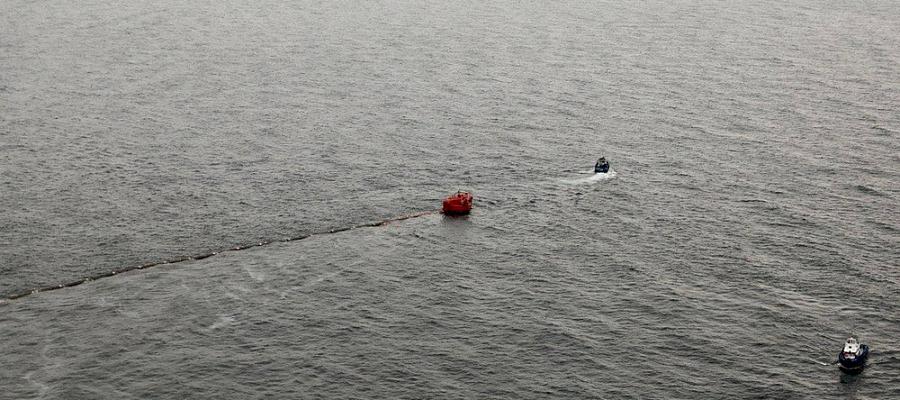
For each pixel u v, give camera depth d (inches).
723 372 4911.4
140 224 6382.9
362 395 4709.6
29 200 6712.6
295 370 4881.9
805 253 6102.4
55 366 4842.5
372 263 5944.9
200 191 6939.0
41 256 5905.5
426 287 5684.1
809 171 7421.3
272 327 5236.2
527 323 5324.8
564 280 5787.4
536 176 7352.4
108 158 7529.5
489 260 6023.6
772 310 5452.8
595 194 7027.6
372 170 7406.5
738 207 6781.5
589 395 4731.8
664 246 6210.6
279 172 7327.8
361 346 5088.6
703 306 5497.1
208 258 5944.9
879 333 5231.3
